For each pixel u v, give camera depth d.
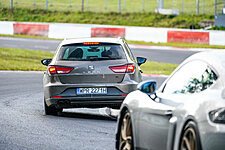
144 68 84.56
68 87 30.80
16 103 39.41
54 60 31.78
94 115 33.19
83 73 30.77
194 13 192.00
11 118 31.52
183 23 178.62
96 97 30.62
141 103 16.70
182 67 16.23
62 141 23.95
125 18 189.38
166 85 16.61
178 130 13.63
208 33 128.62
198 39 129.00
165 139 14.43
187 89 14.88
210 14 187.62
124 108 18.81
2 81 58.75
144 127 16.06
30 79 61.84
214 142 11.63
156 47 125.06
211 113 12.10
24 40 130.88
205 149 11.92
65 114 33.78
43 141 23.98
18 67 78.31
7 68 76.50
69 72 30.88
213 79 13.71
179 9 199.75
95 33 135.12
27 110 35.44
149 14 191.88
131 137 17.42
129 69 30.84
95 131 26.69
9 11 188.00
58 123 29.56
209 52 15.37
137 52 110.50
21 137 25.05
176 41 130.75
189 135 13.14
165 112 14.60
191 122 12.95
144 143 16.09
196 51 119.19
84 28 135.75
